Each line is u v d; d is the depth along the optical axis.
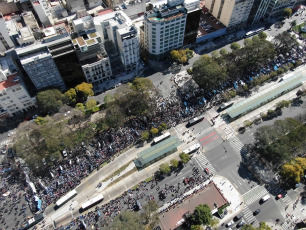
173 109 180.88
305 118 167.00
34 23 195.00
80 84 181.50
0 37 191.62
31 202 140.00
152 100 174.62
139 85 173.12
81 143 162.62
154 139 164.12
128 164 156.25
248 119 177.62
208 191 142.62
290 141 150.25
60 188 145.75
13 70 174.50
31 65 160.25
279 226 134.00
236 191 146.00
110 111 163.75
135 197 143.12
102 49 188.88
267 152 148.88
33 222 132.50
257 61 197.25
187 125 174.12
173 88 195.00
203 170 154.25
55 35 166.75
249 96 189.50
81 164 155.00
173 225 130.50
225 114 180.12
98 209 139.12
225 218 136.00
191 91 192.50
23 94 169.25
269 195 144.00
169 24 190.12
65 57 167.75
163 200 142.00
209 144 165.38
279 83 192.62
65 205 140.75
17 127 173.00
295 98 188.25
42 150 146.62
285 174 142.00
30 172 151.12
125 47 185.50
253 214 137.75
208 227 132.62
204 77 176.25
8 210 137.50
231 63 191.88
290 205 141.25
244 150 162.75
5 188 145.25
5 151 161.75
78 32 183.50
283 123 155.75
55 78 178.38
